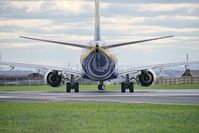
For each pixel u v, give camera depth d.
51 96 81.38
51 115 51.03
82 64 96.50
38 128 42.75
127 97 77.19
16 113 52.94
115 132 40.28
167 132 40.22
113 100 70.62
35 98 76.06
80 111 54.62
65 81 98.50
